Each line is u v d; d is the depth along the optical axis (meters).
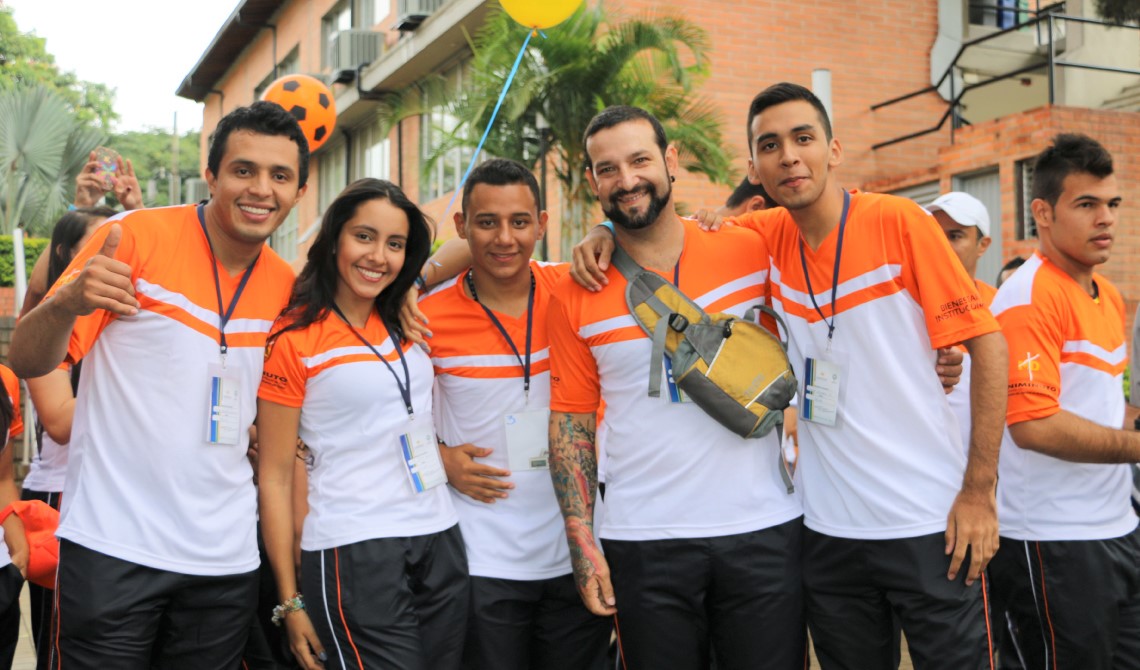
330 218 2.85
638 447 2.81
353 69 15.15
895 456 2.64
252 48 21.81
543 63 8.11
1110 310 3.11
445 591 2.92
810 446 2.81
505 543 3.08
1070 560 2.95
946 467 2.65
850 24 10.95
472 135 8.43
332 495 2.81
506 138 8.52
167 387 2.62
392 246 2.86
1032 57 11.42
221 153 2.68
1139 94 10.40
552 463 2.95
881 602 2.74
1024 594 3.05
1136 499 3.22
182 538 2.61
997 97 11.54
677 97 8.34
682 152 8.51
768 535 2.75
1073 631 2.96
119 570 2.54
